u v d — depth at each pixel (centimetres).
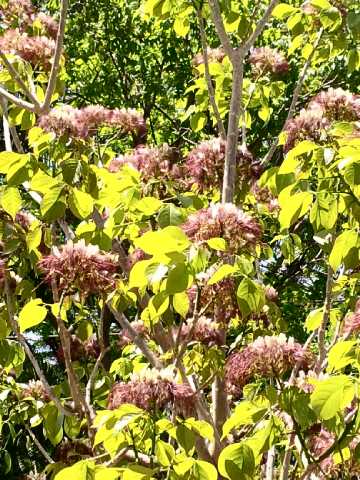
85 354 470
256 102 504
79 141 335
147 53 1105
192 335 346
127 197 317
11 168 315
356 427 239
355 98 346
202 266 247
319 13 434
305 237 928
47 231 344
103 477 245
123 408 253
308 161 312
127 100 1091
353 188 274
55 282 307
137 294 360
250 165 372
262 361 272
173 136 1131
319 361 351
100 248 325
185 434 263
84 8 1083
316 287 1032
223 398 367
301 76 451
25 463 792
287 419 293
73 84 1095
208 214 272
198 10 419
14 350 367
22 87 376
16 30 434
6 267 361
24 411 443
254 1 858
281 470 343
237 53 368
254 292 268
